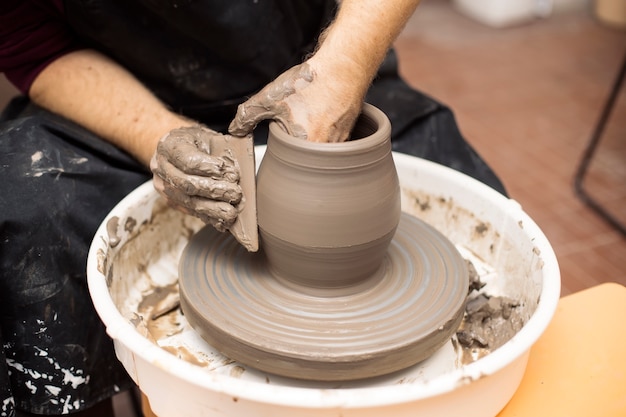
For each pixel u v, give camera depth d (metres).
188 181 0.99
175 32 1.32
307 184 0.92
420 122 1.53
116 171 1.25
